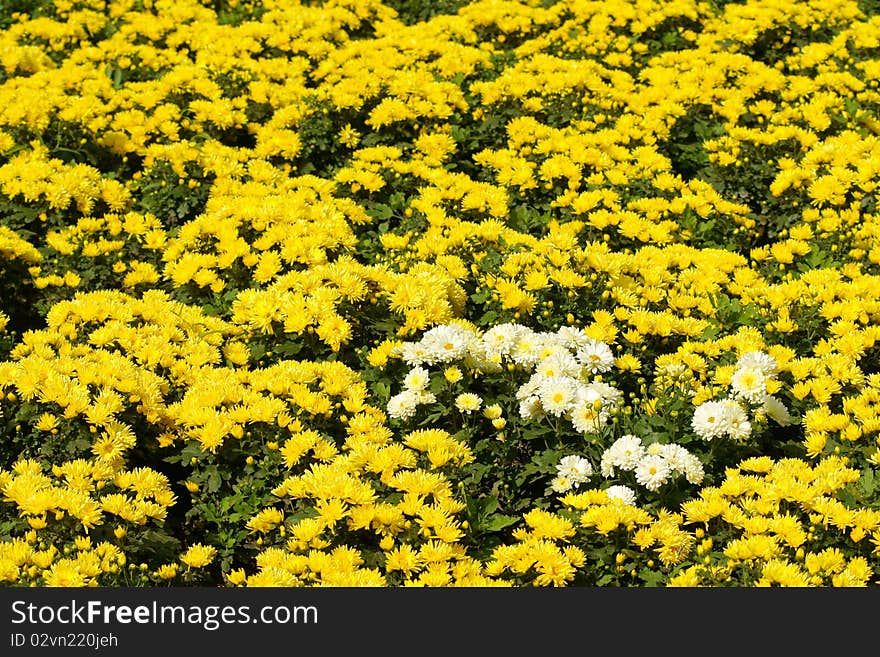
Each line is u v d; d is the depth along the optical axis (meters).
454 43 6.10
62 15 6.64
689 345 4.92
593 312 4.98
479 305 5.12
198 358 4.90
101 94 5.83
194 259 5.15
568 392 4.73
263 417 4.72
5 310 5.14
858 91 5.96
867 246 5.28
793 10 6.36
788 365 4.88
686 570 4.49
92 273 5.20
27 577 4.46
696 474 4.63
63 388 4.69
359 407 4.78
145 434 4.77
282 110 5.70
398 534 4.55
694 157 5.68
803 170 5.47
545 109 5.77
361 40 6.28
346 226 5.26
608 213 5.30
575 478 4.66
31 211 5.30
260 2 6.84
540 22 6.38
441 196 5.38
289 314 4.94
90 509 4.54
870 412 4.75
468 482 4.68
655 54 6.22
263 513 4.60
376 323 4.97
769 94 5.96
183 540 4.68
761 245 5.52
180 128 5.70
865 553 4.55
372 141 5.64
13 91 5.73
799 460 4.68
